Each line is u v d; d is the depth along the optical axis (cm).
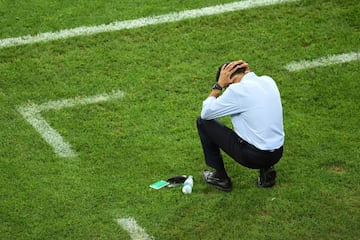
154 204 3123
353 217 3033
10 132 3566
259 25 4369
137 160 3378
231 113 2998
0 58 4144
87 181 3259
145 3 4603
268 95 2983
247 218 3039
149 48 4197
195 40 4250
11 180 3266
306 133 3509
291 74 3953
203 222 3027
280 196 3142
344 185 3206
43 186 3231
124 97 3806
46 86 3906
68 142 3497
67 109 3725
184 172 3309
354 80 3888
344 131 3525
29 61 4116
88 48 4216
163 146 3462
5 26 4428
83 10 4553
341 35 4272
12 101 3794
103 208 3112
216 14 4466
